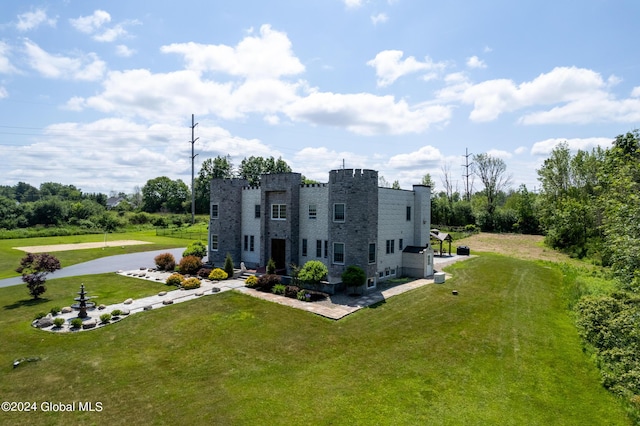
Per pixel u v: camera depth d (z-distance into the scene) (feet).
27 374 42.78
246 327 57.26
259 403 36.78
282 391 39.22
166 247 162.30
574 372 45.44
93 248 154.51
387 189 89.97
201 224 266.57
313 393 38.91
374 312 64.75
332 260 81.87
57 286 84.17
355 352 49.19
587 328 57.67
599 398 39.93
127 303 68.90
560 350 51.44
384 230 89.10
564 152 184.65
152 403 36.68
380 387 40.32
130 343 51.52
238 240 101.09
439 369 44.78
